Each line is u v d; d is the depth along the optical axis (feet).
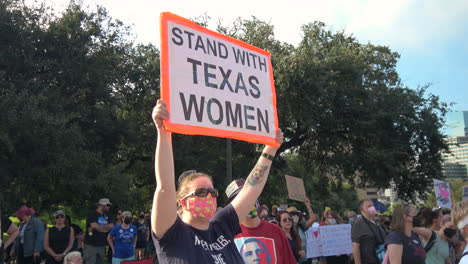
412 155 80.23
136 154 75.92
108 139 63.36
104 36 58.90
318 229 28.30
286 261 14.11
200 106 9.63
